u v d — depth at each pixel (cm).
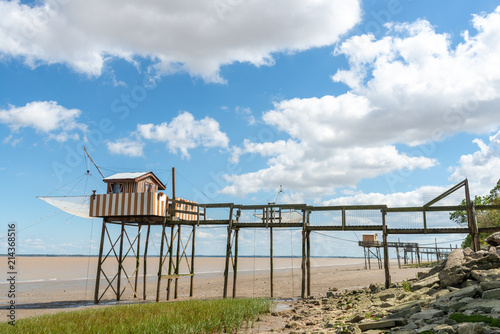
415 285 1744
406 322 1103
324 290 3153
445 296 1299
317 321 1488
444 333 866
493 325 867
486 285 1196
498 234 1998
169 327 1352
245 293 3216
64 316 1634
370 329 1113
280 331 1384
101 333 1285
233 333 1405
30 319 1597
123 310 1770
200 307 1795
